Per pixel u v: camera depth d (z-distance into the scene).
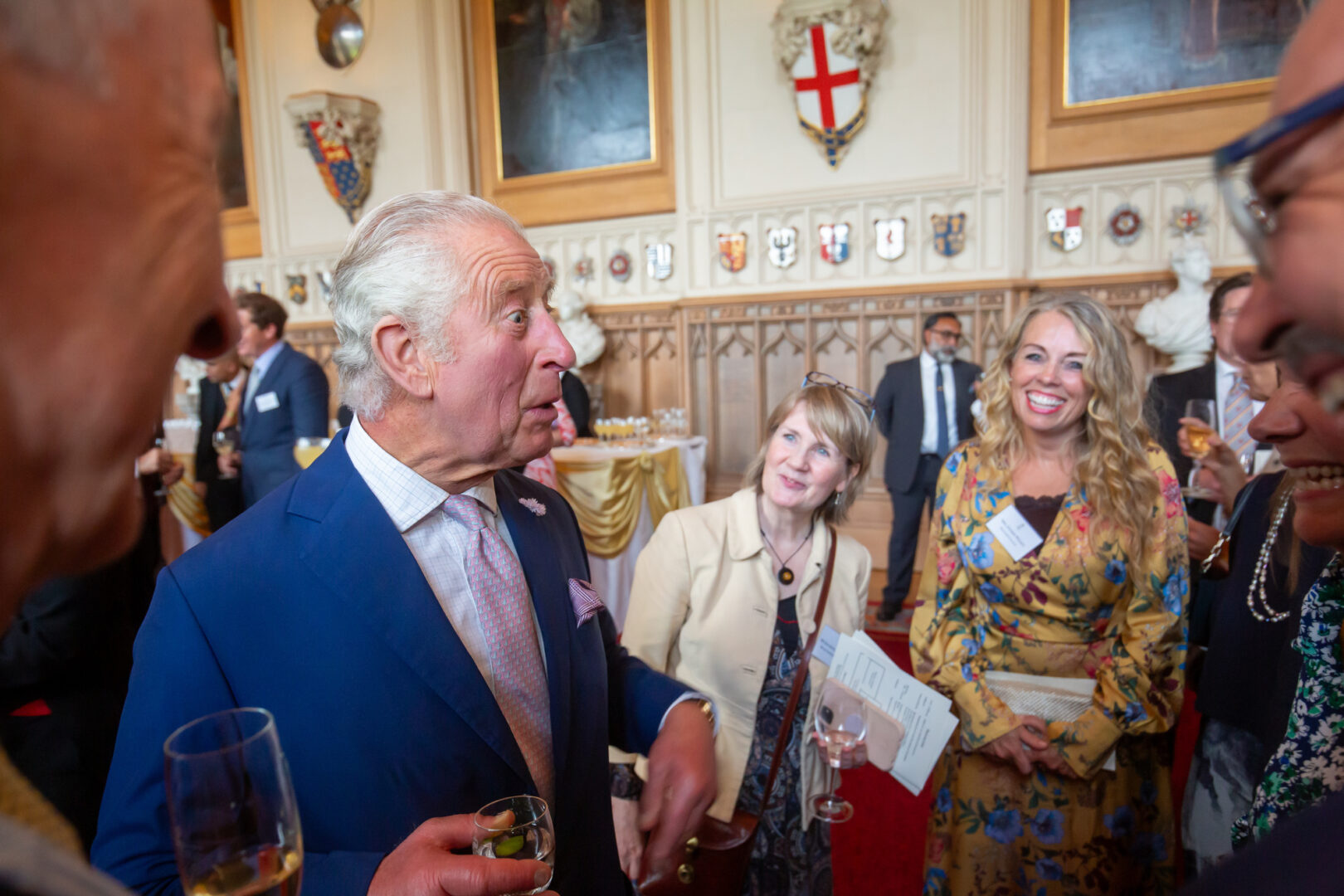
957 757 1.68
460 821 0.80
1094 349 1.53
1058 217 5.38
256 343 3.76
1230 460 1.95
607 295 6.74
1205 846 1.46
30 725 1.37
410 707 0.86
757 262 6.01
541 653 1.04
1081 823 1.54
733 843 1.38
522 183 6.93
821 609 1.56
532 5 6.73
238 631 0.85
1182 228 5.12
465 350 0.87
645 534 4.46
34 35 0.27
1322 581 0.92
